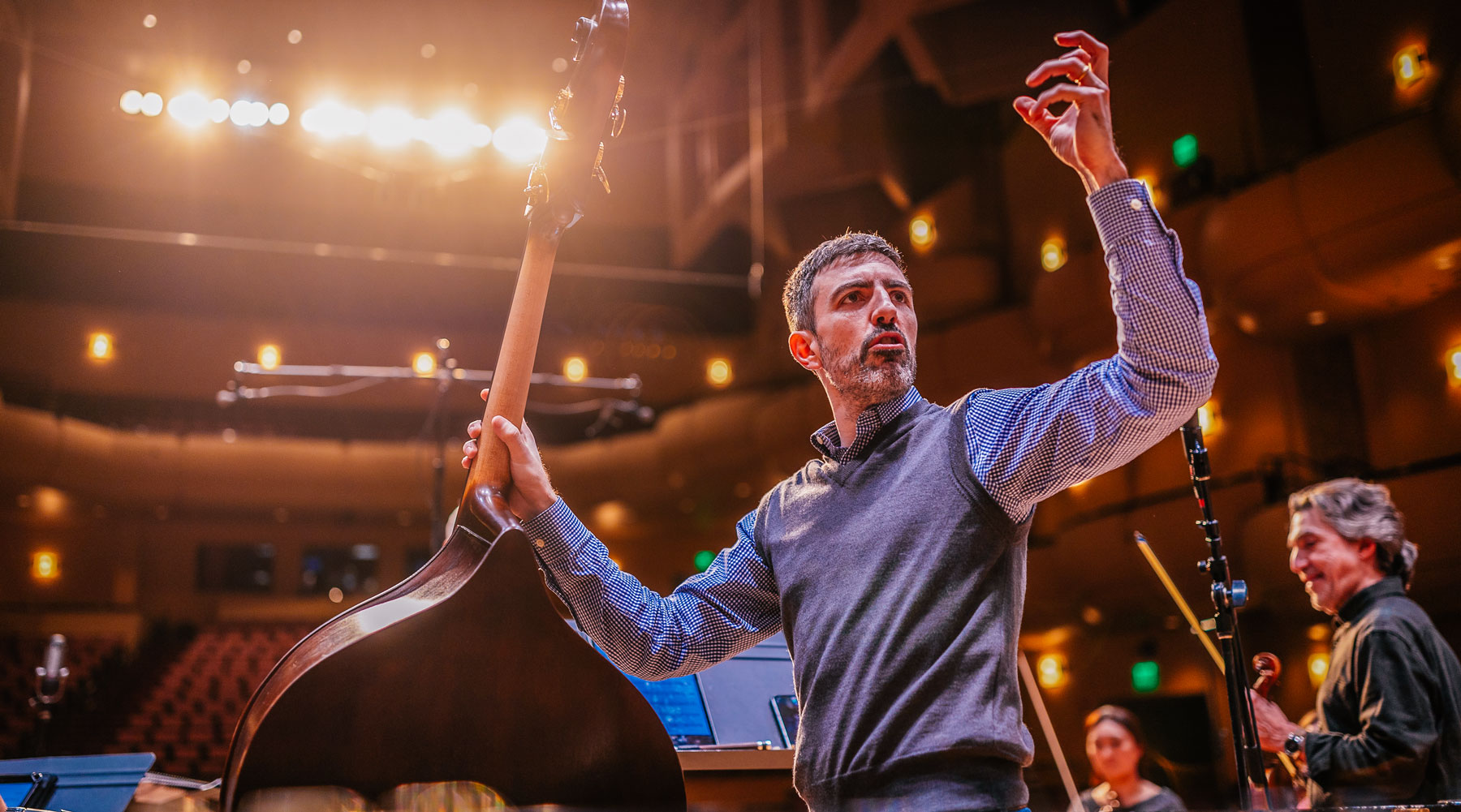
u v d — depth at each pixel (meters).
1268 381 9.40
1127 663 10.66
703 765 1.59
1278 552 8.34
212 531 16.50
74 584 15.41
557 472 16.72
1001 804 1.03
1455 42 7.09
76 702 13.17
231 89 7.86
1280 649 9.02
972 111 11.90
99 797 1.65
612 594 1.26
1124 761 3.00
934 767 1.05
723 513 16.78
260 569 16.78
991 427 1.17
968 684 1.08
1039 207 11.55
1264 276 8.39
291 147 8.68
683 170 13.36
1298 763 1.88
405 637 0.99
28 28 7.36
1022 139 11.72
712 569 1.39
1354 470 8.72
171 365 14.53
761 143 11.76
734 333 15.51
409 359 14.85
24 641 14.45
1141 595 10.03
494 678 1.01
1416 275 7.66
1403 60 7.52
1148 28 9.80
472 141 8.04
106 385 14.59
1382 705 1.71
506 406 1.20
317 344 14.64
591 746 1.03
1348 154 7.62
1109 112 1.09
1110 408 1.05
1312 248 7.96
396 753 0.96
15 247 12.62
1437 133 7.04
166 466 15.19
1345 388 9.01
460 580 1.04
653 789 1.04
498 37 9.24
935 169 12.38
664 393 16.31
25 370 14.12
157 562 16.16
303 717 0.95
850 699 1.12
